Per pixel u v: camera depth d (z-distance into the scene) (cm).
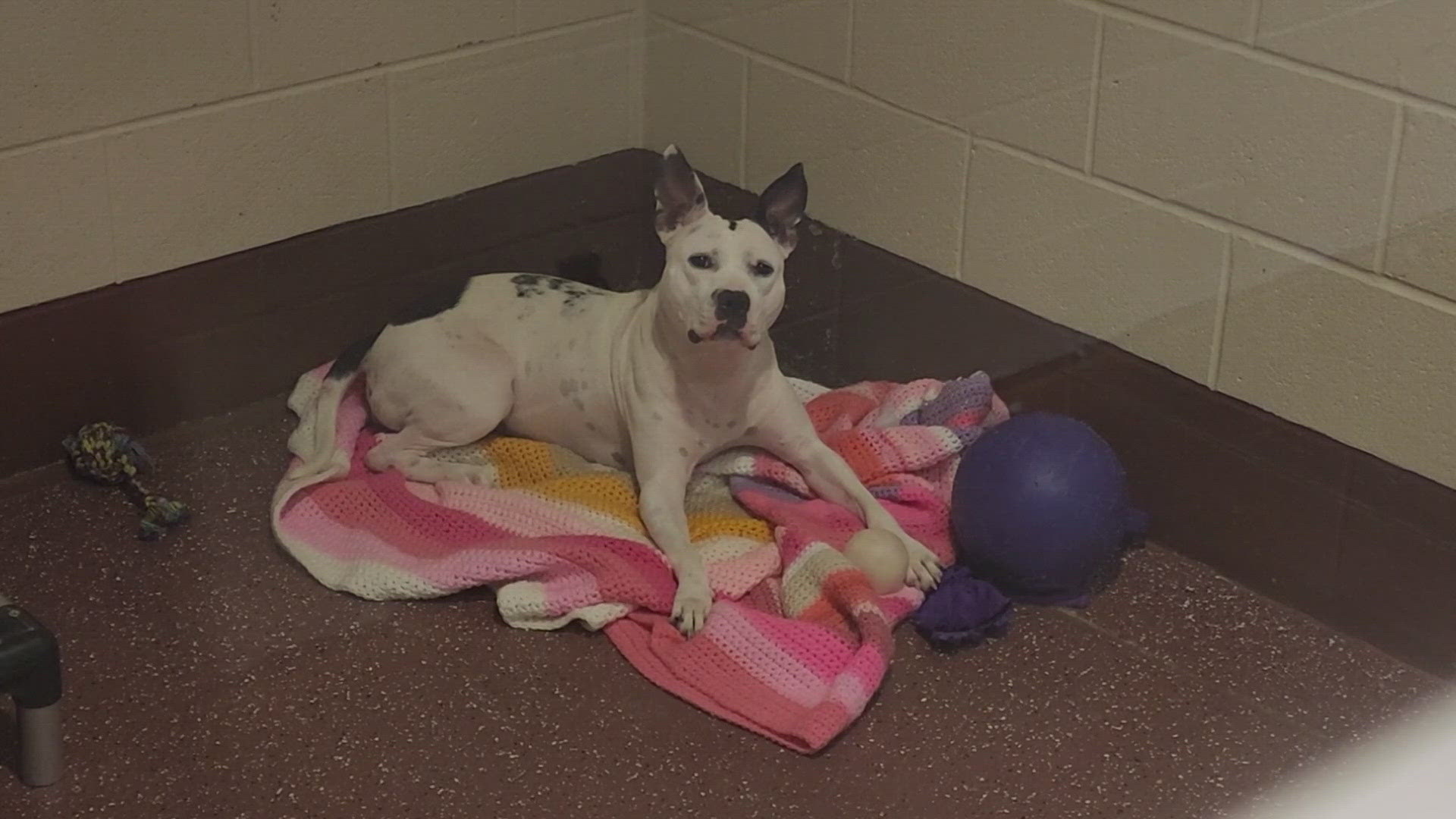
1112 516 214
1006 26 232
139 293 243
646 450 221
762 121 271
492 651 208
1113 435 238
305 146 253
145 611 213
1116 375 234
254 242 253
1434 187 194
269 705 198
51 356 237
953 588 214
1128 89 221
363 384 243
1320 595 219
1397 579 211
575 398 231
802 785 188
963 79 240
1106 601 221
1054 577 214
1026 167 237
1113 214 228
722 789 187
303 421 246
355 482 230
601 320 231
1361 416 210
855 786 188
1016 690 204
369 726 195
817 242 268
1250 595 224
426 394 230
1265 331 216
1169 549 234
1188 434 228
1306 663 211
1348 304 207
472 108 269
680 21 276
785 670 200
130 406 247
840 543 219
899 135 252
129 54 231
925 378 260
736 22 268
